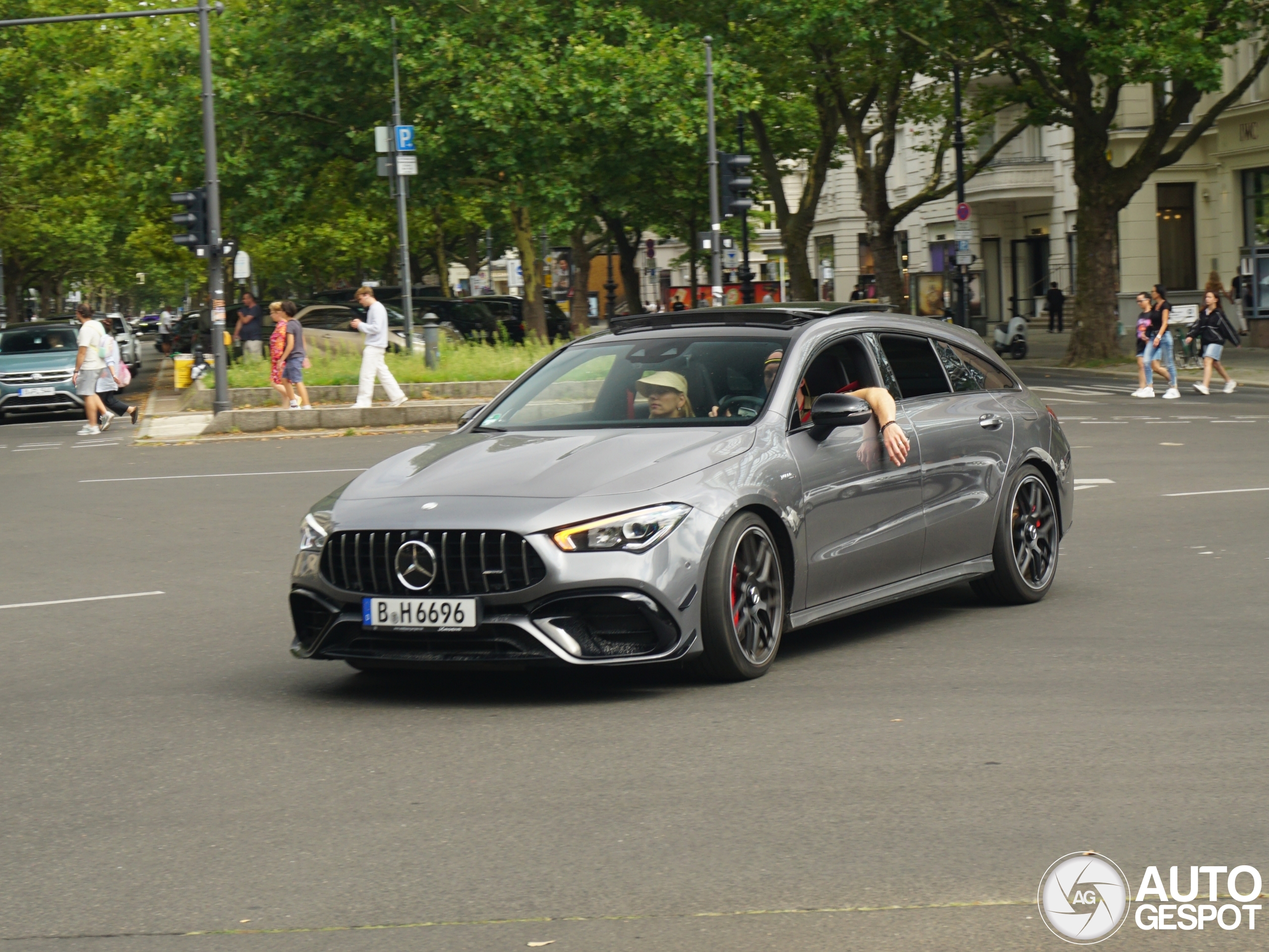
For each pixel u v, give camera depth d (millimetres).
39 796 5344
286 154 34406
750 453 6852
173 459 19484
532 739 5883
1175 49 29562
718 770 5344
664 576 6297
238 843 4719
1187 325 32812
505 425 7496
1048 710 6070
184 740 6078
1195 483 14188
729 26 34094
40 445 22953
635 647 6305
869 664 7098
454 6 32781
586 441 6922
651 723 6047
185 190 34594
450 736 5984
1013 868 4246
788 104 40375
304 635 6766
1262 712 5957
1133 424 20797
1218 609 8234
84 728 6355
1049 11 31250
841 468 7273
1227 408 23359
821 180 39094
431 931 3906
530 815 4895
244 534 12523
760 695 6473
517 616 6230
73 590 10133
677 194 40125
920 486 7766
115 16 25141
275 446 21156
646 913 3984
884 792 5016
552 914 3996
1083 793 4934
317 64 33531
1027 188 50969
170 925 4027
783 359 7375
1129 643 7395
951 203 57438
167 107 33906
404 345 29672
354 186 35688
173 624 8805
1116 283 33875
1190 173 44219
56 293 79250
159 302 145500
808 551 7043
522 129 32469
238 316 39156
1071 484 9039
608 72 32312
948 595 9031
